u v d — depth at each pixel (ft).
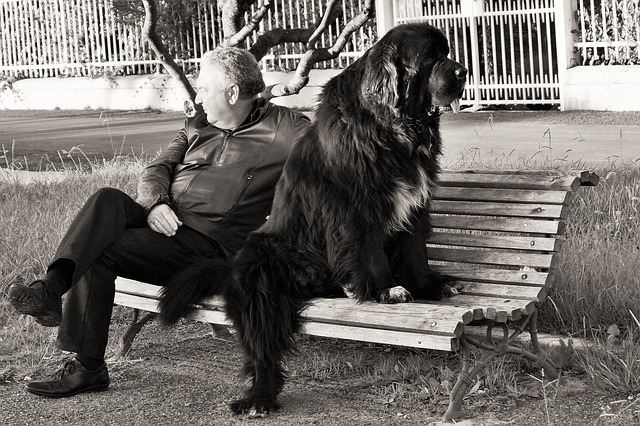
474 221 18.35
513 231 17.78
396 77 16.01
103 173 36.73
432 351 18.72
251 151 18.89
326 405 16.31
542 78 56.29
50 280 16.69
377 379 17.33
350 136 16.20
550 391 16.12
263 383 16.16
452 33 59.47
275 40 26.18
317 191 16.62
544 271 17.33
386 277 16.62
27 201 32.63
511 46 57.06
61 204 31.45
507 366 17.02
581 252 21.99
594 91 54.49
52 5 74.02
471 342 15.60
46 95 74.64
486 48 57.82
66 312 17.46
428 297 17.06
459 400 15.25
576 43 55.93
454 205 18.61
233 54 18.89
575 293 19.60
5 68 76.84
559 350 17.62
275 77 63.31
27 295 16.22
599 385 16.11
